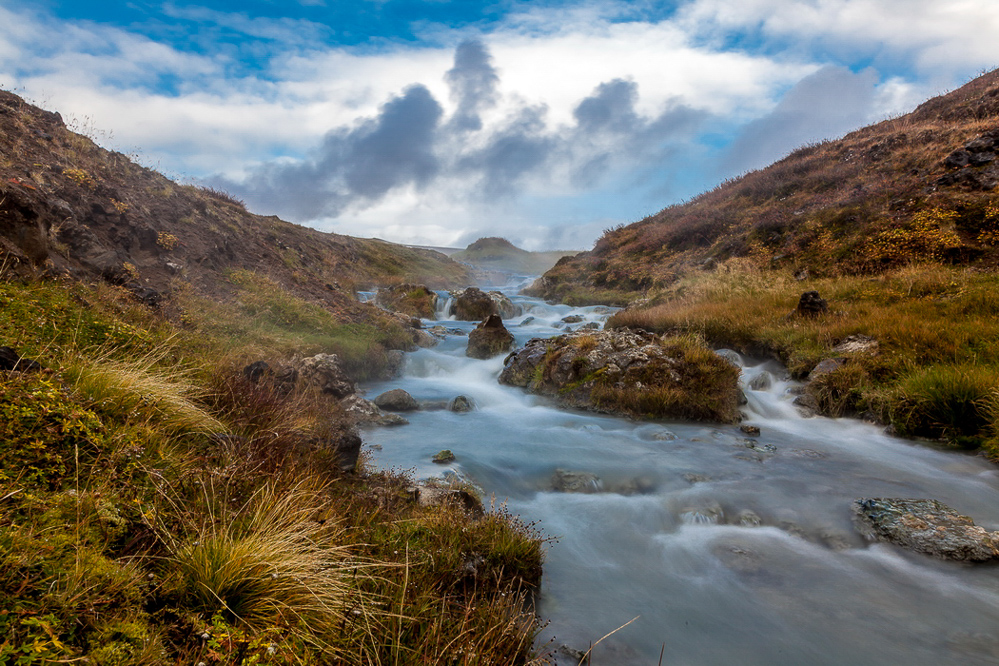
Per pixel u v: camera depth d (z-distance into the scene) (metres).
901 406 9.27
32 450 3.10
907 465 7.77
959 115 25.64
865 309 13.84
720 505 6.27
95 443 3.42
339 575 3.22
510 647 3.29
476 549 4.49
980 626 4.11
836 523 5.88
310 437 5.62
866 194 22.38
